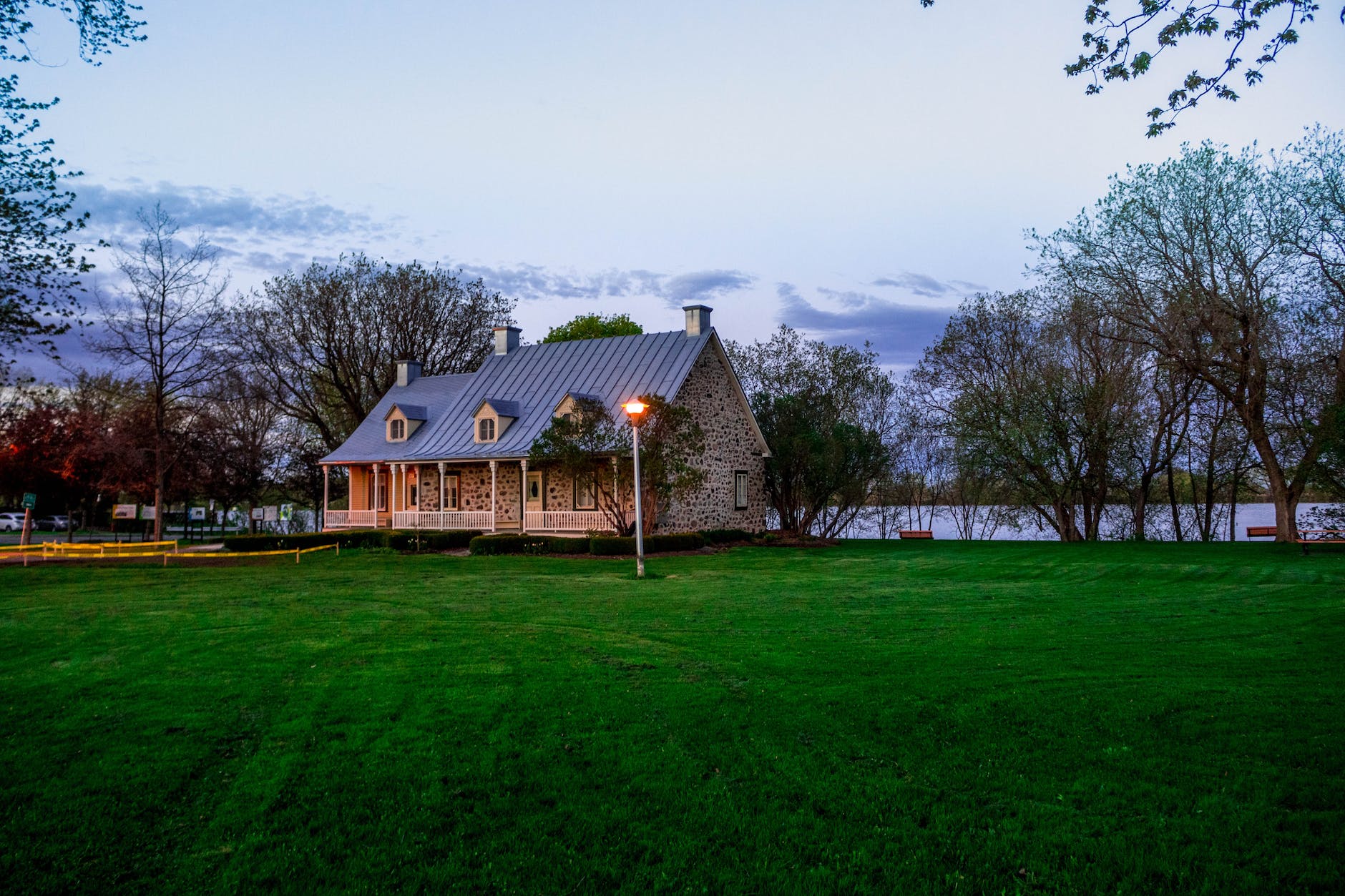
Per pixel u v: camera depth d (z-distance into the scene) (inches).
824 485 1348.4
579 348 1346.0
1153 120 308.7
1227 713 287.6
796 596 593.9
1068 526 1286.9
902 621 477.1
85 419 1476.4
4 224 687.1
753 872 192.7
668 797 229.0
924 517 1851.6
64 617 518.6
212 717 295.6
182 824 215.9
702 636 433.4
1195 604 534.6
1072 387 1211.2
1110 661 366.3
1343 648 390.6
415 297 1770.4
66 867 194.5
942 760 252.8
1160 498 1409.9
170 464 1316.4
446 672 356.2
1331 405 1007.0
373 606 560.7
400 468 1330.0
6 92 607.2
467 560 928.3
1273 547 973.2
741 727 281.6
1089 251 1144.2
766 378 1469.0
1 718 294.8
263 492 1823.3
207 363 1219.2
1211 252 1056.8
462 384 1425.9
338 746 265.9
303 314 1672.0
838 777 241.1
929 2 311.3
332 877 190.4
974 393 1299.2
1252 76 290.8
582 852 201.9
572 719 290.2
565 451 987.3
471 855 199.8
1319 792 223.8
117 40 501.4
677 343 1235.9
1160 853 196.7
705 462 1210.6
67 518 2138.3
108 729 283.0
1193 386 1195.9
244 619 503.8
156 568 854.5
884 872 192.2
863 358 1471.5
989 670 352.2
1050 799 226.5
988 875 190.4
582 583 692.1
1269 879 185.0
